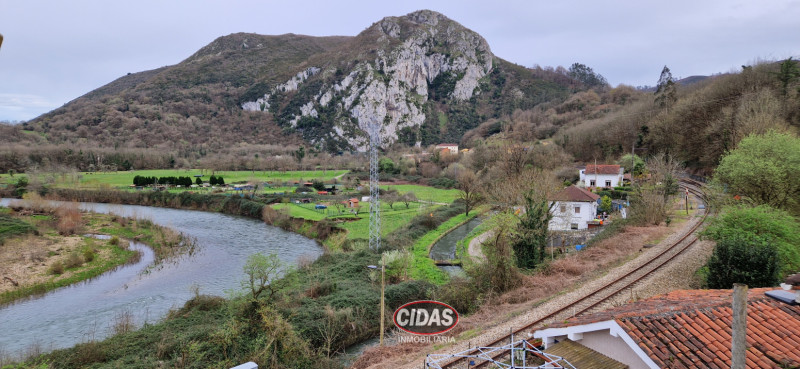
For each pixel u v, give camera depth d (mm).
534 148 94938
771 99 61250
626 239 38812
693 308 13234
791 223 27594
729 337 11953
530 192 38250
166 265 50094
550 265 34438
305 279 37906
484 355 18047
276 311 25875
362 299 31172
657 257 32312
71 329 32219
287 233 68562
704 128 73375
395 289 33156
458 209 77188
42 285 42281
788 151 33156
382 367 20078
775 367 10898
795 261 24703
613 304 23969
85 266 48750
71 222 65562
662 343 11617
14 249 52688
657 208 45500
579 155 111688
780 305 13555
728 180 37094
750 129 53500
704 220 43781
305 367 22438
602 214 58406
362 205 86562
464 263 40875
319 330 26203
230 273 46531
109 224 71188
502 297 29391
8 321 33938
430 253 51062
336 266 41844
